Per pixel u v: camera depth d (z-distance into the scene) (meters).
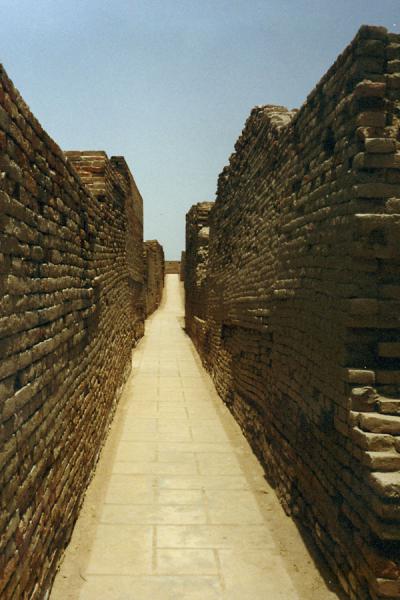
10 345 3.30
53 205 4.69
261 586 4.73
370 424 3.98
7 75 3.23
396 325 4.26
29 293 3.82
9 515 3.26
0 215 3.10
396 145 4.20
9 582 3.26
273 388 7.04
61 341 4.96
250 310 8.66
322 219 5.01
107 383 9.18
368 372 4.21
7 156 3.26
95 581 4.80
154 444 8.80
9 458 3.27
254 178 8.68
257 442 8.13
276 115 7.59
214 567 5.06
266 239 7.60
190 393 12.66
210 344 14.77
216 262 13.68
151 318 31.42
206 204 21.03
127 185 14.32
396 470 3.80
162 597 4.59
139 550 5.38
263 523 5.99
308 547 5.27
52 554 4.59
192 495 6.76
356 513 4.16
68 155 8.92
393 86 4.26
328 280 4.80
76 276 5.93
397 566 3.74
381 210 4.21
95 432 7.53
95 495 6.71
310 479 5.36
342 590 4.51
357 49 4.27
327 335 4.80
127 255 14.08
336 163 4.70
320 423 5.02
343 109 4.49
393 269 4.29
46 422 4.32
